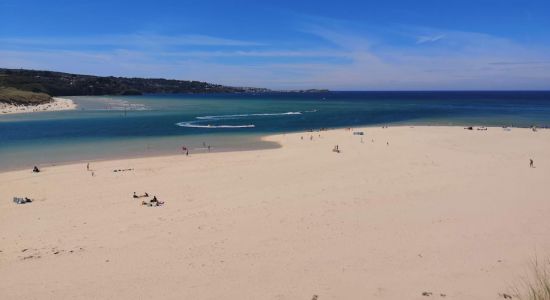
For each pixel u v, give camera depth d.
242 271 15.53
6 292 14.14
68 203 25.56
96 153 45.97
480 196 25.66
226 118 89.81
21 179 32.59
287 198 25.78
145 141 55.16
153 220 21.89
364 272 15.18
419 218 21.44
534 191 26.70
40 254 17.48
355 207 23.56
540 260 15.52
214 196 26.72
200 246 18.11
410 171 33.38
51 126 71.25
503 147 45.72
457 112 107.56
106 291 14.12
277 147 49.56
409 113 104.94
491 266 15.24
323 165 36.75
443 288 13.65
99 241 18.95
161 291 14.08
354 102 172.62
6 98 116.56
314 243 18.23
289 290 13.94
